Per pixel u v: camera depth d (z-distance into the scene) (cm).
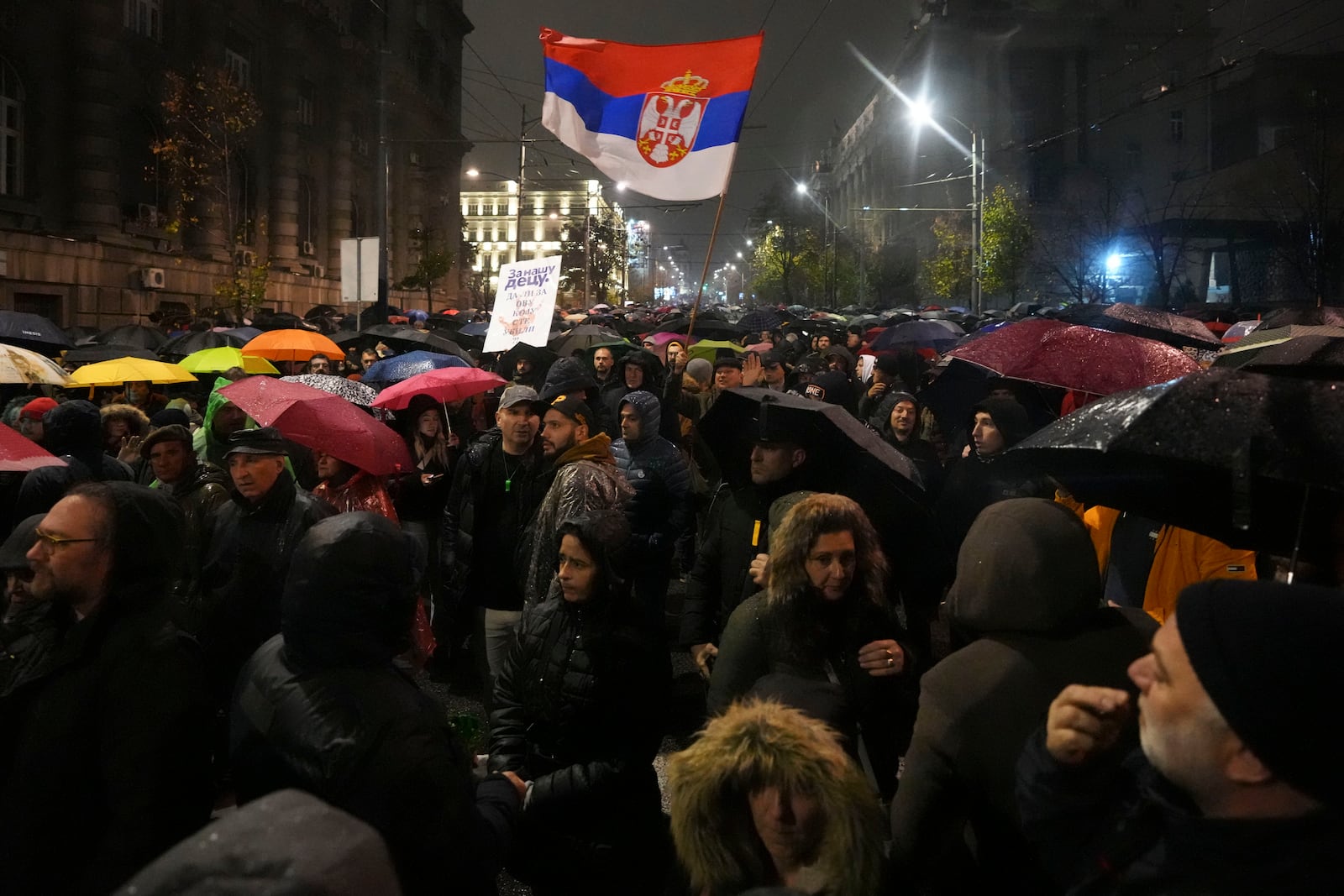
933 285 5769
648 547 561
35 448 375
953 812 234
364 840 99
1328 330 455
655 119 827
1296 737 128
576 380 682
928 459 696
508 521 533
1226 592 140
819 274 8125
